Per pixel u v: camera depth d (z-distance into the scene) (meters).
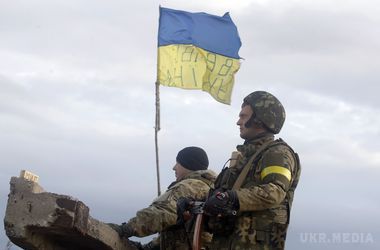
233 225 4.29
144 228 5.51
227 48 11.80
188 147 6.32
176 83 11.64
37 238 4.65
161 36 11.63
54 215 4.36
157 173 10.38
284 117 4.59
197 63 11.73
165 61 11.59
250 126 4.53
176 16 11.73
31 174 4.56
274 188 4.13
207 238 5.65
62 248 5.23
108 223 5.55
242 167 4.44
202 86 11.77
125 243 5.66
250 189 4.12
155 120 10.98
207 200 4.16
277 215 4.27
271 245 4.23
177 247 5.80
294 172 4.43
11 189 4.47
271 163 4.28
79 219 4.47
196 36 11.70
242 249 4.21
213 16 11.79
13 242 4.59
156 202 5.65
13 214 4.43
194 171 6.21
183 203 4.64
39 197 4.40
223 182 4.50
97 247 5.18
